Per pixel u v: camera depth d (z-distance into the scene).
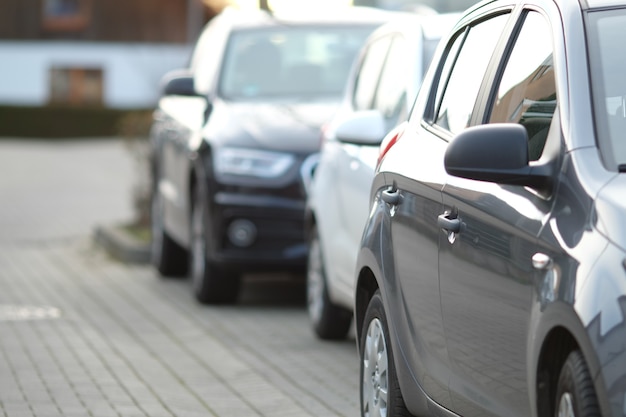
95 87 123.00
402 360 11.38
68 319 21.70
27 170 63.44
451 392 10.29
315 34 24.69
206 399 15.43
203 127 23.30
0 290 25.44
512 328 8.99
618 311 7.71
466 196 9.99
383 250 11.95
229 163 22.22
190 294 24.77
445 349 10.38
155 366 17.53
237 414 14.62
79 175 60.09
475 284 9.68
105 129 107.06
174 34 121.44
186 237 24.31
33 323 21.27
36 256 31.45
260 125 22.58
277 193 22.00
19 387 16.05
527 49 10.18
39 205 45.16
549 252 8.48
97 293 25.03
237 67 24.22
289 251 22.05
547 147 9.16
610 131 8.86
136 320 21.61
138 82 122.00
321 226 18.61
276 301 23.58
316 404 15.10
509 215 9.19
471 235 9.79
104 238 32.81
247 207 22.02
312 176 21.97
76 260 30.61
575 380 8.01
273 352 18.53
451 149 8.98
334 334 19.23
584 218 8.35
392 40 18.08
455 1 57.72
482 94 10.68
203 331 20.44
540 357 8.47
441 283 10.41
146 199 33.84
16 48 122.81
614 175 8.50
